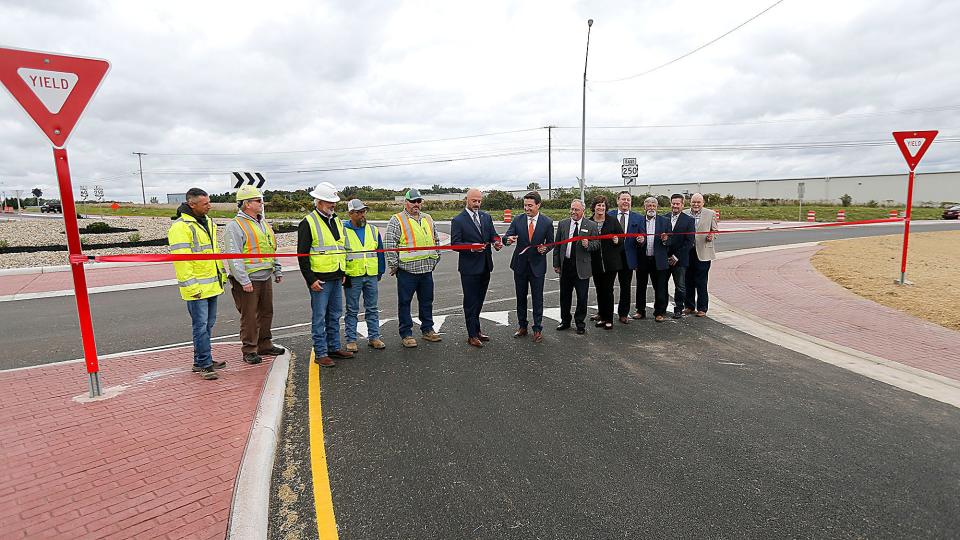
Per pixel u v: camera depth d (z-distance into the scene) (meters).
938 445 4.02
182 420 4.19
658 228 7.91
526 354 6.42
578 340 7.08
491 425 4.39
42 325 8.34
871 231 29.23
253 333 5.78
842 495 3.34
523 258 6.99
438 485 3.48
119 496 3.12
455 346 6.80
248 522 2.91
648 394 5.09
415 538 2.93
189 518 2.92
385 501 3.29
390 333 7.54
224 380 5.17
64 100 4.21
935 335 6.97
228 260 5.64
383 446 4.03
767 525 3.04
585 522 3.07
